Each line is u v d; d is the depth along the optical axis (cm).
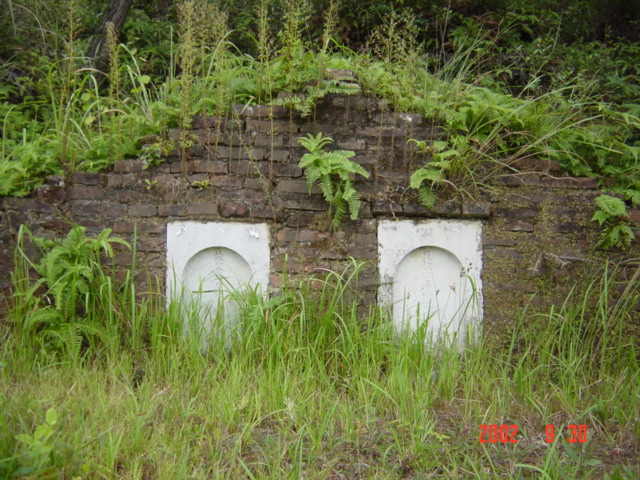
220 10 737
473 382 379
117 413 325
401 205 430
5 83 638
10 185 425
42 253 414
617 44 676
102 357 397
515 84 679
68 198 428
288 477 286
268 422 341
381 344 400
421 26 696
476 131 441
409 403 356
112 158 439
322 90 423
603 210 424
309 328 404
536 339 414
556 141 446
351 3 683
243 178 430
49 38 653
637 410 354
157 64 707
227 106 435
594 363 412
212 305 429
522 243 431
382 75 447
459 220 431
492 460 312
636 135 541
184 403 349
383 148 436
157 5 795
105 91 655
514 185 434
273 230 429
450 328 434
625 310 414
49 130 543
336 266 429
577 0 734
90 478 269
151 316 409
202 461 297
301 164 408
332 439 322
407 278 437
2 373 355
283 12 689
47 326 401
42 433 256
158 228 427
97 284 411
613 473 292
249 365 390
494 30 691
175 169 430
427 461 304
